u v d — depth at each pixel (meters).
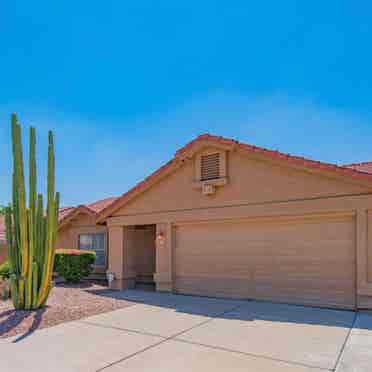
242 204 11.54
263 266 11.26
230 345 6.55
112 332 7.49
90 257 16.45
